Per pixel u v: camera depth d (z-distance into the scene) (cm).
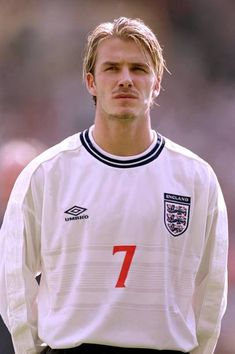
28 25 3391
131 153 841
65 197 830
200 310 870
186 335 837
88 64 851
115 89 818
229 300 2116
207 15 3656
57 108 3209
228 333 2055
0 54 3331
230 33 3650
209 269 864
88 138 850
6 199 1727
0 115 3155
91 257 815
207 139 3203
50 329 821
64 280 822
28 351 852
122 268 815
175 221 832
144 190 830
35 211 838
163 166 845
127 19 841
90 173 835
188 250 844
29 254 847
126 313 811
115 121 825
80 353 813
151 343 813
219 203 864
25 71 3316
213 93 3450
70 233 821
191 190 844
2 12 3400
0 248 859
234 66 3588
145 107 830
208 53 3603
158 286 817
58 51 3366
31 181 838
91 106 3189
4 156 2330
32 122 3156
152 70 830
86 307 813
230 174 3017
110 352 813
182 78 3478
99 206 822
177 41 3600
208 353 884
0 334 1360
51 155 847
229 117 3322
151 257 820
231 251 2339
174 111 3316
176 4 3669
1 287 854
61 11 3431
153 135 859
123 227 818
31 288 848
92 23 3441
